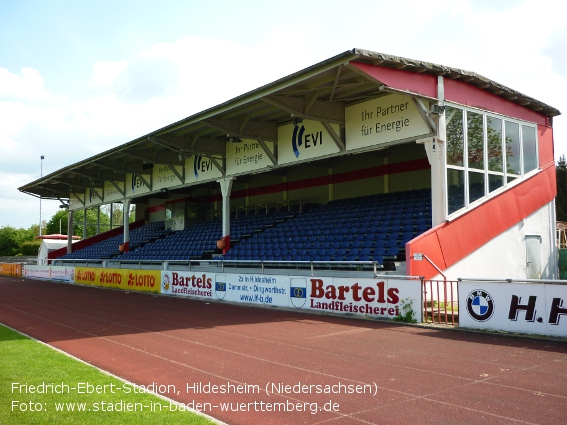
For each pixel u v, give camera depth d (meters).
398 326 10.86
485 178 14.86
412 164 20.36
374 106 14.81
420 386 6.12
